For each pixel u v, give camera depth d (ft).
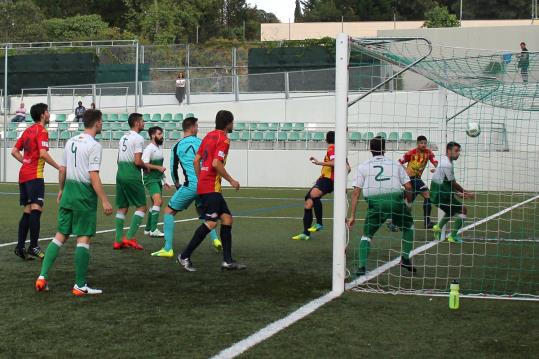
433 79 35.91
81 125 90.53
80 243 22.21
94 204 22.34
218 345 16.65
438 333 18.01
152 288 23.45
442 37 105.09
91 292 22.44
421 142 43.09
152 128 35.27
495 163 67.67
